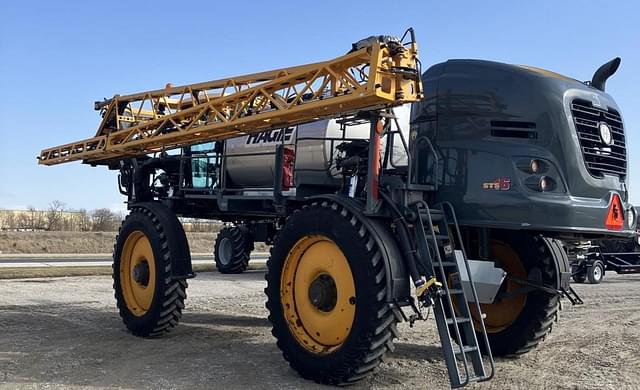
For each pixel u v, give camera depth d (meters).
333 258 5.61
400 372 6.03
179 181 8.57
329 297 5.62
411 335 8.10
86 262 23.16
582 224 5.35
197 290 13.63
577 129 5.57
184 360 6.41
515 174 5.41
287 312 5.91
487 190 5.52
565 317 10.14
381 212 5.45
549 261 6.54
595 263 18.81
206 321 9.20
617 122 6.04
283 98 6.32
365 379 5.73
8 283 14.38
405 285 5.25
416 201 5.53
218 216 9.49
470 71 5.88
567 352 7.17
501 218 5.43
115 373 5.82
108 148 8.42
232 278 16.52
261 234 12.12
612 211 5.60
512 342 6.70
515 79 5.66
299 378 5.71
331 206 5.59
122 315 8.04
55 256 29.05
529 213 5.30
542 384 5.70
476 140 5.70
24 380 5.53
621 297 13.74
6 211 51.06
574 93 5.64
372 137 5.57
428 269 5.21
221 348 7.07
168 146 7.97
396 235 5.49
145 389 5.28
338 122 6.22
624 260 20.12
